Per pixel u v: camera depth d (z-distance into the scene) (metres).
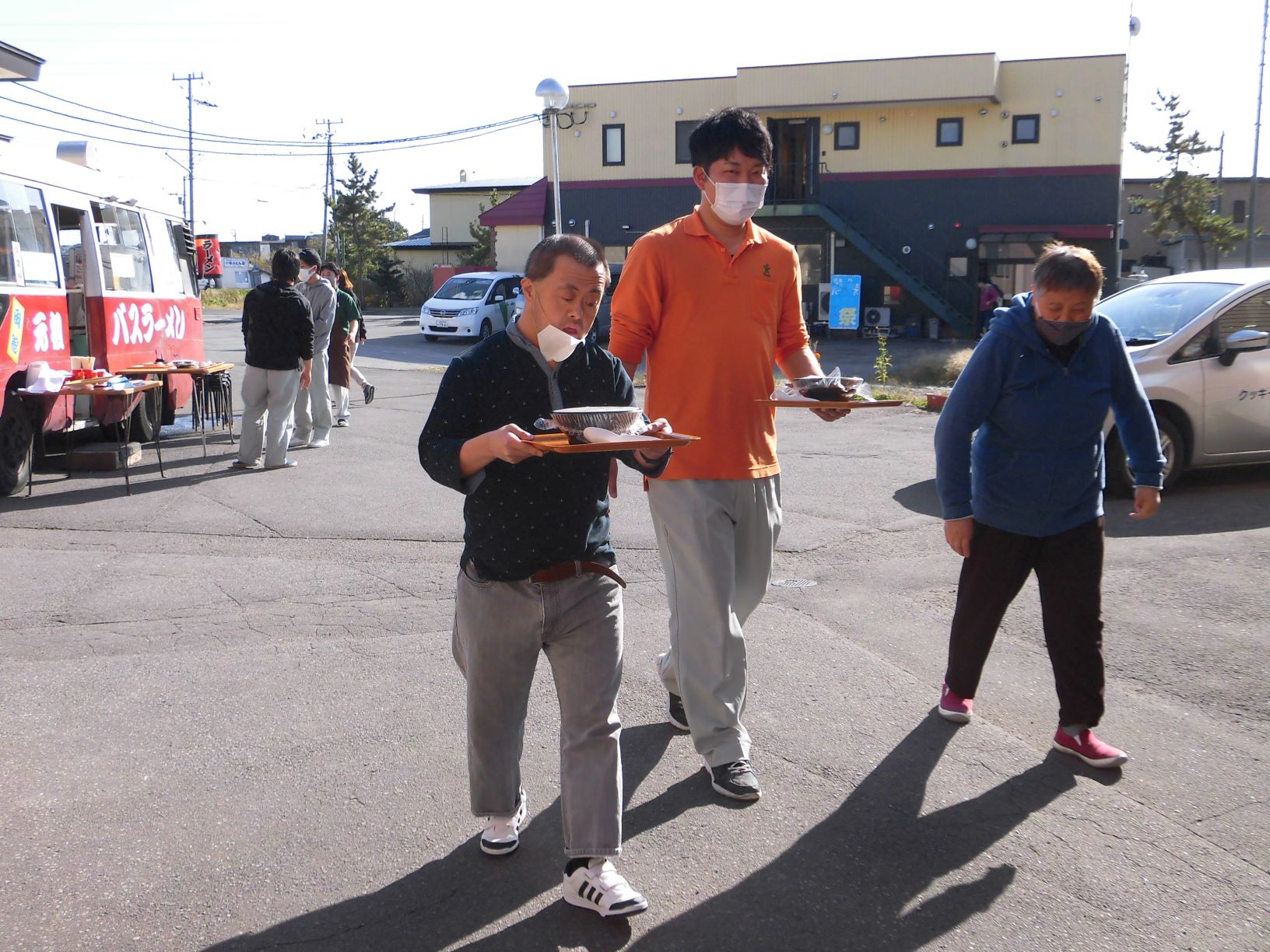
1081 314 3.74
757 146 3.63
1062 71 32.59
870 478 9.44
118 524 7.94
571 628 3.02
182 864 3.33
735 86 34.44
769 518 3.90
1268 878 3.25
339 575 6.64
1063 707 4.01
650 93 35.47
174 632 5.55
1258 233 33.22
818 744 4.17
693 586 3.72
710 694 3.72
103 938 2.96
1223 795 3.77
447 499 8.86
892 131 34.09
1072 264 3.70
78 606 5.98
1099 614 3.96
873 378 20.28
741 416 3.75
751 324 3.73
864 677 4.86
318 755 4.08
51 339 9.59
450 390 2.94
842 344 31.77
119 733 4.28
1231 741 4.21
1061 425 3.81
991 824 3.56
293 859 3.36
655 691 4.74
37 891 3.18
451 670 4.98
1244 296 8.59
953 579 6.45
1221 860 3.35
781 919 3.04
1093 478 3.91
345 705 4.56
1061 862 3.33
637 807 3.69
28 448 9.14
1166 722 4.39
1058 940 2.94
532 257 2.93
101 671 4.96
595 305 2.96
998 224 33.62
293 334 9.94
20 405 9.02
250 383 9.99
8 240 9.02
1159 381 8.29
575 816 2.99
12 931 2.98
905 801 3.72
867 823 3.57
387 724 4.37
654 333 3.79
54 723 4.38
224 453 11.20
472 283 29.34
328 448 11.38
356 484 9.45
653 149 35.75
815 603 6.01
